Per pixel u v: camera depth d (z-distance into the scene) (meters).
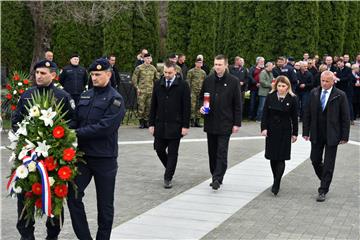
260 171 10.95
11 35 25.78
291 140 9.10
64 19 20.50
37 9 19.31
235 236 6.79
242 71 18.94
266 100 9.12
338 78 19.30
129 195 8.86
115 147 6.09
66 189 5.74
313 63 20.45
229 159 12.18
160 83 9.40
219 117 9.19
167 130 9.33
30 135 5.72
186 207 8.16
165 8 34.19
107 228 6.07
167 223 7.32
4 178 9.73
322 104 8.87
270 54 23.92
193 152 13.01
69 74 14.77
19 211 6.11
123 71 23.48
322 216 7.80
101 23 23.33
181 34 25.72
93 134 5.82
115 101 5.95
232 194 9.03
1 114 15.20
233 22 26.28
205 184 9.73
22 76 14.53
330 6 25.58
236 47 25.88
